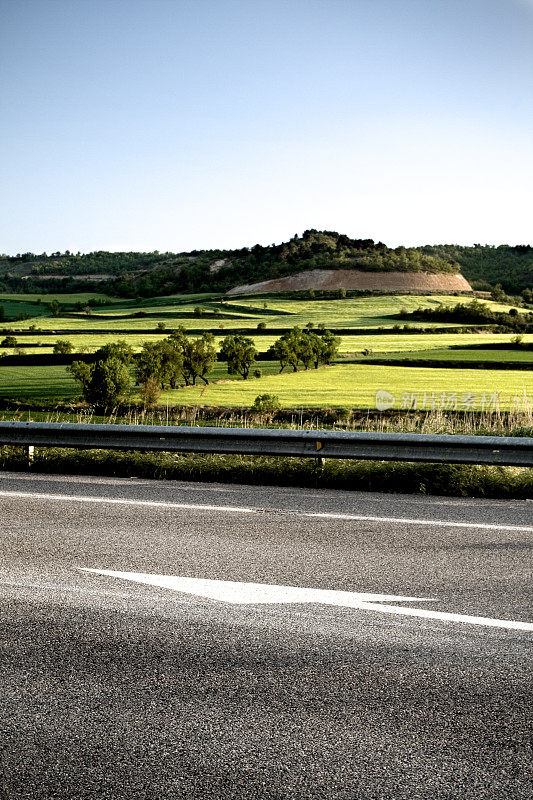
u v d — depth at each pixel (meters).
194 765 2.84
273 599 4.61
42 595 4.72
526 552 5.62
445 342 121.69
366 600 4.57
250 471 8.70
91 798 2.65
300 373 89.00
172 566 5.30
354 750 2.92
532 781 2.72
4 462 10.02
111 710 3.26
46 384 80.12
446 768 2.80
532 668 3.62
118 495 7.89
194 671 3.63
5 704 3.32
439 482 8.05
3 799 2.64
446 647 3.87
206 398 69.25
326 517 6.80
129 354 78.56
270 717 3.18
